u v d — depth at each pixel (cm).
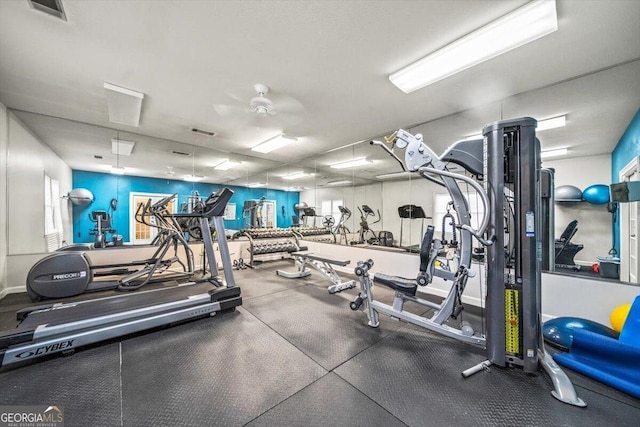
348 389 156
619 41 194
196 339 218
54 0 158
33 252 348
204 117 353
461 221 197
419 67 229
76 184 407
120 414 135
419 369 177
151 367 177
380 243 465
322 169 587
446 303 207
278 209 642
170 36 193
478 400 147
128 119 342
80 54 214
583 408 141
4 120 311
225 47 207
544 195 254
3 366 174
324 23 180
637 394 145
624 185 222
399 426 129
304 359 188
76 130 386
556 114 283
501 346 178
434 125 371
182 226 410
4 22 175
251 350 200
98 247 409
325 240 573
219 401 145
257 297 330
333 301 316
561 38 192
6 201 317
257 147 495
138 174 465
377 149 469
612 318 206
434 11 169
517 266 176
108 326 205
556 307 247
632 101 238
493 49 199
